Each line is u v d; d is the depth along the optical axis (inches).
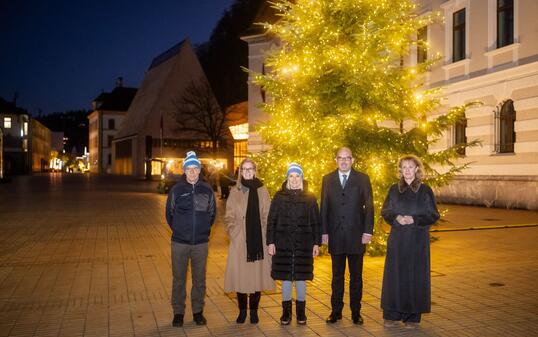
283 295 238.7
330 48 398.3
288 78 426.9
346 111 392.5
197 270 241.1
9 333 226.7
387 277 235.3
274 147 429.1
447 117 399.2
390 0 406.9
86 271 351.3
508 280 321.1
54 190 1401.3
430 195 233.9
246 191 242.7
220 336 223.5
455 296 284.4
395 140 395.9
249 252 234.2
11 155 3324.3
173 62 2667.3
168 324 239.3
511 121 820.6
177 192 242.2
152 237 510.3
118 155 3272.6
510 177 801.6
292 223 237.0
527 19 772.0
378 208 390.6
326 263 375.9
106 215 729.0
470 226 577.6
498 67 824.3
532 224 592.7
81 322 241.9
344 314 254.8
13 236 518.0
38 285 312.8
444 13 935.0
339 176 248.7
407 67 409.1
